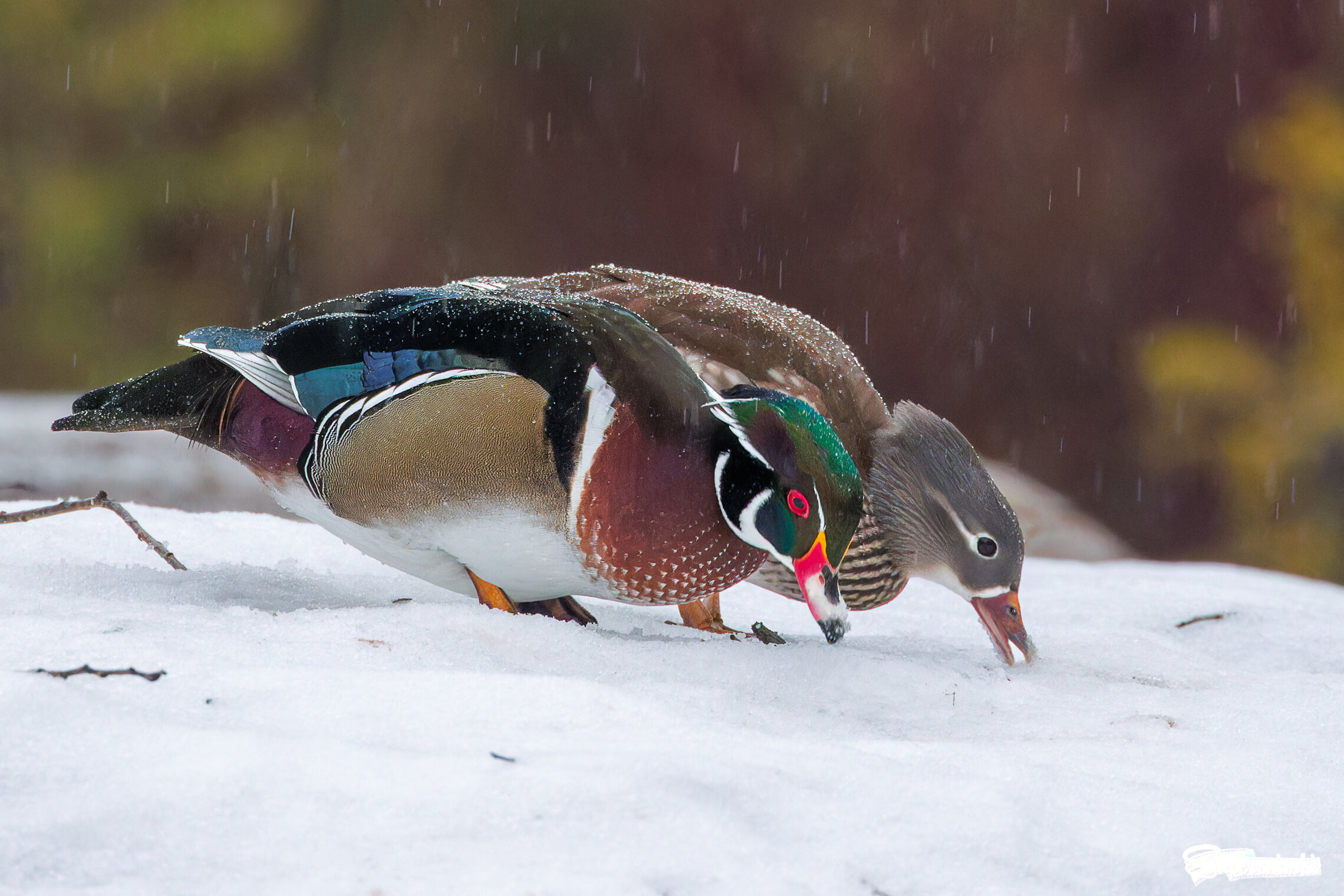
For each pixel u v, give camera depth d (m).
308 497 7.59
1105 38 35.28
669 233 37.50
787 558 7.16
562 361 7.03
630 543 7.04
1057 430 35.31
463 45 37.34
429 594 8.52
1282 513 33.59
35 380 34.00
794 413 7.18
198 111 35.16
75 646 5.53
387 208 36.91
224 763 4.29
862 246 36.38
